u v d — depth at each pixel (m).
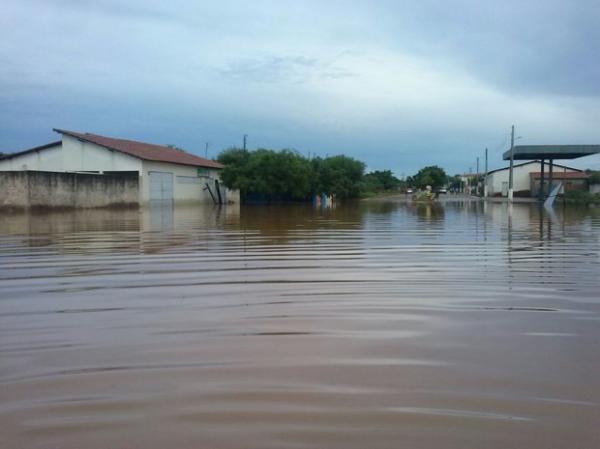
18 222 17.25
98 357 4.05
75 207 25.64
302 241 11.86
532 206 33.50
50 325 4.93
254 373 3.71
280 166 39.59
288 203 42.16
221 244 11.19
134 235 13.05
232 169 39.66
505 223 17.59
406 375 3.66
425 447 2.73
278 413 3.11
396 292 6.37
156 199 32.62
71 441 2.81
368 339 4.48
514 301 5.88
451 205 36.00
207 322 5.02
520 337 4.53
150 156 32.34
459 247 10.74
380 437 2.83
